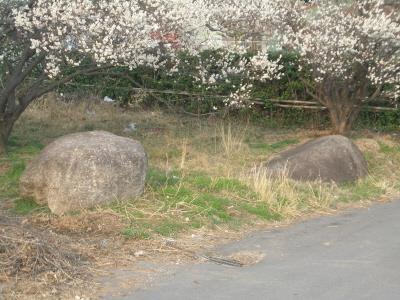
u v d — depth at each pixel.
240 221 7.82
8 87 9.85
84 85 15.70
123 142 7.89
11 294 5.14
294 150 11.07
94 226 6.99
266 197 8.56
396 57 11.78
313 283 5.73
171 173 9.33
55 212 7.43
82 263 5.96
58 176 7.47
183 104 14.99
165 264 6.18
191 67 11.74
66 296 5.22
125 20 8.91
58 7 8.62
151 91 14.48
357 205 9.11
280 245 7.00
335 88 12.49
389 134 13.54
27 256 5.62
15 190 8.39
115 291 5.40
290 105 14.26
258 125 14.22
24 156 10.02
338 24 11.25
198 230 7.31
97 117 14.09
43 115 13.74
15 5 8.97
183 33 10.20
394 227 7.84
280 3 11.55
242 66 11.32
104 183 7.49
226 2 11.10
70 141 7.83
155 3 9.35
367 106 13.70
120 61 9.88
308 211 8.61
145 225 7.14
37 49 8.95
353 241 7.19
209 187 8.70
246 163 10.70
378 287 5.64
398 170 11.51
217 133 12.71
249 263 6.35
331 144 10.54
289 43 11.56
